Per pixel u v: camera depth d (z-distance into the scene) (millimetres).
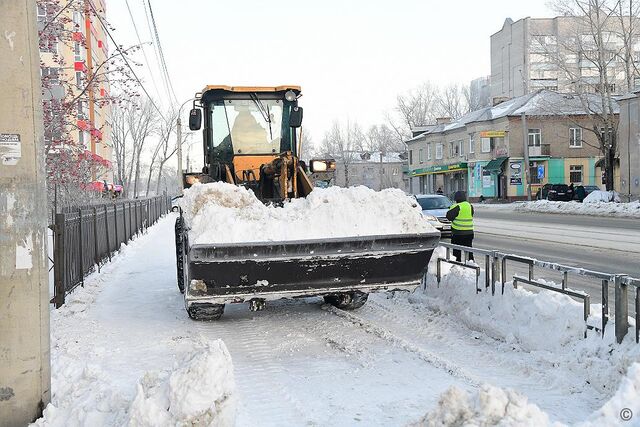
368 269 7191
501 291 7215
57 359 5867
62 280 9258
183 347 6992
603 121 38000
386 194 7348
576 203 35000
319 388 5520
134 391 4477
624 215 30047
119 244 17609
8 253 4336
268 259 6629
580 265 13180
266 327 7926
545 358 5832
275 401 5199
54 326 7977
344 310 8734
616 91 48188
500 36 87500
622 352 5203
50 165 13648
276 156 9938
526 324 6574
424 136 68000
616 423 3689
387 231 7027
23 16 4398
